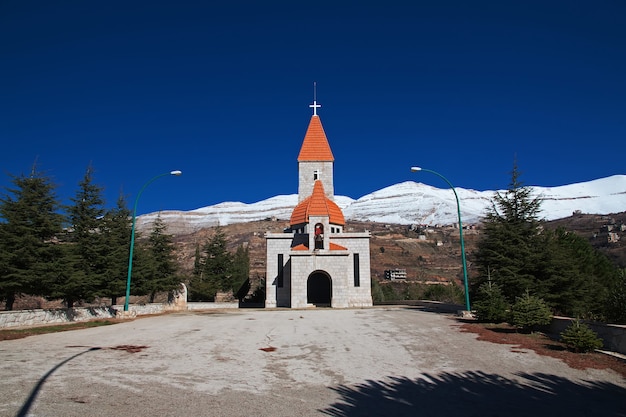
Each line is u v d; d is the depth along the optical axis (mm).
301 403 9984
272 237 50688
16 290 24562
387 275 99812
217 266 60844
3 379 11227
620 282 20500
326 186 56031
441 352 16156
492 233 32406
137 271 36688
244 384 11562
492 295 24531
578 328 15844
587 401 10461
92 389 10586
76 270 28141
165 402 9734
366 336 20188
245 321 28266
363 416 9250
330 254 44875
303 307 43969
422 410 9750
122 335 20766
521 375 12789
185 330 23000
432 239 143375
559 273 29984
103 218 32531
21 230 24688
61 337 19844
